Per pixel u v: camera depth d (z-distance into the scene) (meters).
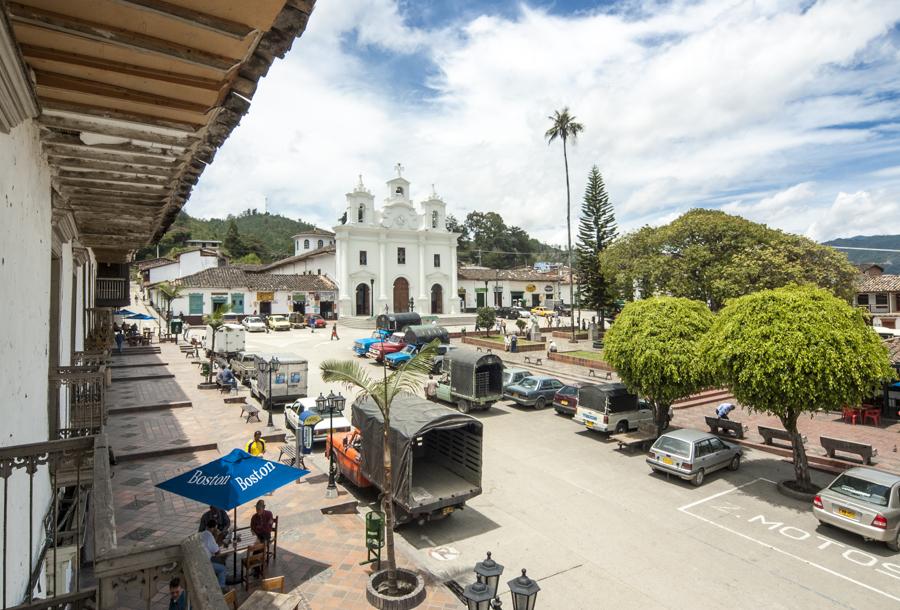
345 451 12.28
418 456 13.12
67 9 2.71
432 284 54.72
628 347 15.48
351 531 10.12
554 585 8.77
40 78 3.43
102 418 8.70
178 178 6.50
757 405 12.30
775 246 27.06
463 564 9.28
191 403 18.11
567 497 12.51
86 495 8.34
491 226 105.88
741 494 12.77
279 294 48.22
